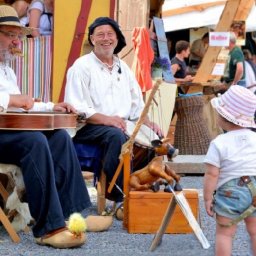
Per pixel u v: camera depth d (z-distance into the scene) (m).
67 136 9.09
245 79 19.66
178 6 22.08
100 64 10.72
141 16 14.41
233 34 19.16
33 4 14.34
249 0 20.78
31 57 14.11
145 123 10.63
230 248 7.46
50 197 8.62
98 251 8.59
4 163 8.86
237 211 7.41
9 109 9.27
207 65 18.05
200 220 9.66
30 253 8.40
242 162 7.39
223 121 7.62
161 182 9.63
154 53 15.10
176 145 16.58
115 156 10.10
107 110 10.61
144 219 9.56
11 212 9.37
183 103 16.33
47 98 14.22
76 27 14.30
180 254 8.45
